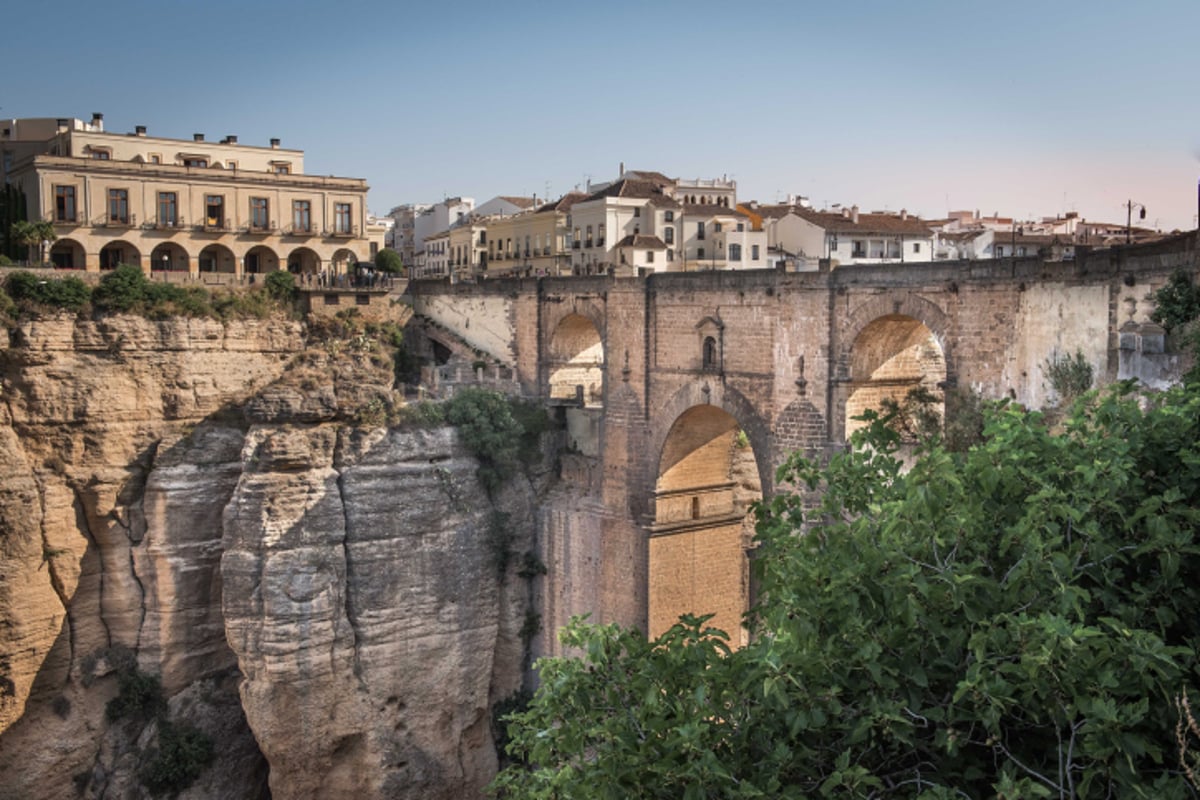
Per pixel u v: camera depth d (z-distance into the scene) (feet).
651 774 70.64
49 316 212.64
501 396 239.50
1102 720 60.59
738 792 65.92
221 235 281.95
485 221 441.68
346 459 212.84
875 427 89.25
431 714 216.33
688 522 219.61
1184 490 76.69
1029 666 61.05
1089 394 86.02
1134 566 75.41
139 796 209.77
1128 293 131.85
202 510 220.02
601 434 228.02
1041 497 71.26
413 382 263.49
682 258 343.05
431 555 217.36
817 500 178.09
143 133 300.61
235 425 230.07
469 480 226.17
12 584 204.33
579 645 85.40
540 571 234.99
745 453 229.04
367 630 209.36
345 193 300.81
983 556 74.13
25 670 207.21
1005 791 58.90
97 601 217.97
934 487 73.82
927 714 66.64
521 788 90.07
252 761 220.84
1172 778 62.54
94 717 213.66
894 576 69.56
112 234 266.77
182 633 218.18
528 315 252.42
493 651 228.43
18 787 206.39
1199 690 65.77
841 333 175.94
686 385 207.10
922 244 351.67
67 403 213.25
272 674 198.59
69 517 214.48
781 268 184.03
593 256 348.18
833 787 65.82
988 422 85.97
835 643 70.49
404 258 574.15
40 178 258.98
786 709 68.74
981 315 153.79
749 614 86.69
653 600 214.90
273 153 318.04
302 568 202.18
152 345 222.69
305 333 250.78
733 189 382.42
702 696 70.38
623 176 383.65
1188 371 114.62
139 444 221.05
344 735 205.98
